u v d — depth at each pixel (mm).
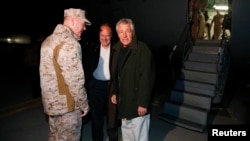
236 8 6863
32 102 6934
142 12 7477
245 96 7828
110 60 3230
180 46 7398
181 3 6836
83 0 8656
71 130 2496
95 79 3582
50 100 2381
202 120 4969
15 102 6953
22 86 9250
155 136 4551
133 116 2869
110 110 3221
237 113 6070
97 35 8500
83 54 3707
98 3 8258
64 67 2227
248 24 6863
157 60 8328
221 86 6328
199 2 8070
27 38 16219
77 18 2369
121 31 2721
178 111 5418
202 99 5301
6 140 4305
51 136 2551
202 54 6539
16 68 14203
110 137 3666
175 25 7168
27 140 4316
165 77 10141
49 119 2545
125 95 2875
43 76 2361
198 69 6309
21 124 5129
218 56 5949
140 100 2742
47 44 2322
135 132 2947
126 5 7688
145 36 7824
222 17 9695
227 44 7180
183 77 6309
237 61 7812
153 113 5984
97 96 3621
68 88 2359
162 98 7535
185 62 6582
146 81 2725
